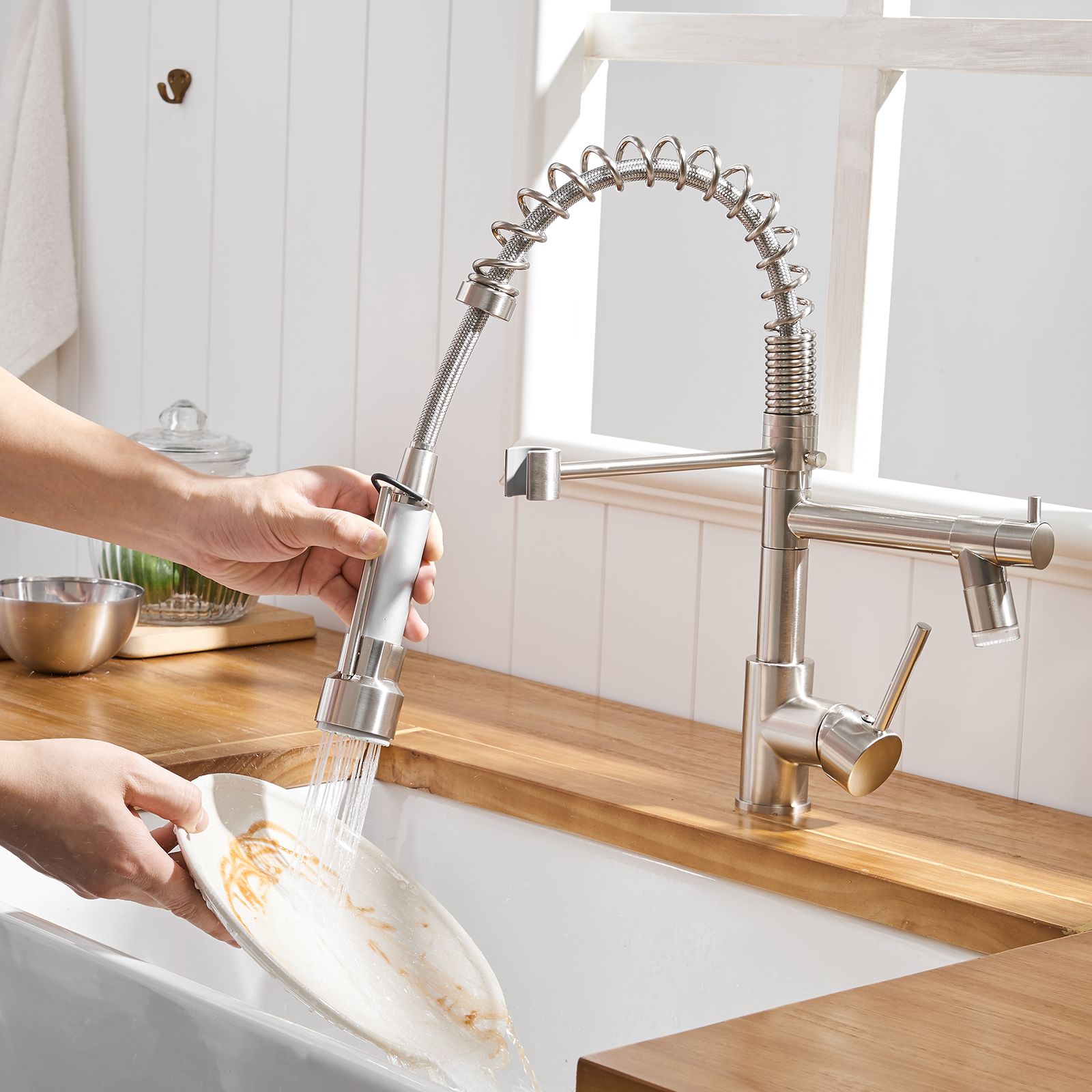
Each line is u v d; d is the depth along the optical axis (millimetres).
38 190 1724
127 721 1119
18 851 737
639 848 963
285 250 1518
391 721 749
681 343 2646
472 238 1342
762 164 2559
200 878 738
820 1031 592
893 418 2629
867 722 923
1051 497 2434
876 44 1109
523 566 1326
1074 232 2348
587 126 1316
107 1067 621
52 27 1731
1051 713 1015
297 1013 1034
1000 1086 547
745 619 1175
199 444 1376
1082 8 2326
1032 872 877
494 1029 825
